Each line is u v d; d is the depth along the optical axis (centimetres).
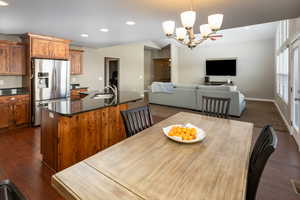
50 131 228
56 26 349
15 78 439
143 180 96
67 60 466
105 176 100
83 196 84
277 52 652
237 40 842
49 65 425
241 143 148
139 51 909
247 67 855
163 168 109
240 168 109
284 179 213
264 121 460
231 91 505
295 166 243
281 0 223
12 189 83
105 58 737
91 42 535
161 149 135
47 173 221
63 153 218
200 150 134
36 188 193
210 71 952
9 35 423
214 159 120
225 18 296
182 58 1051
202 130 171
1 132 371
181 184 93
